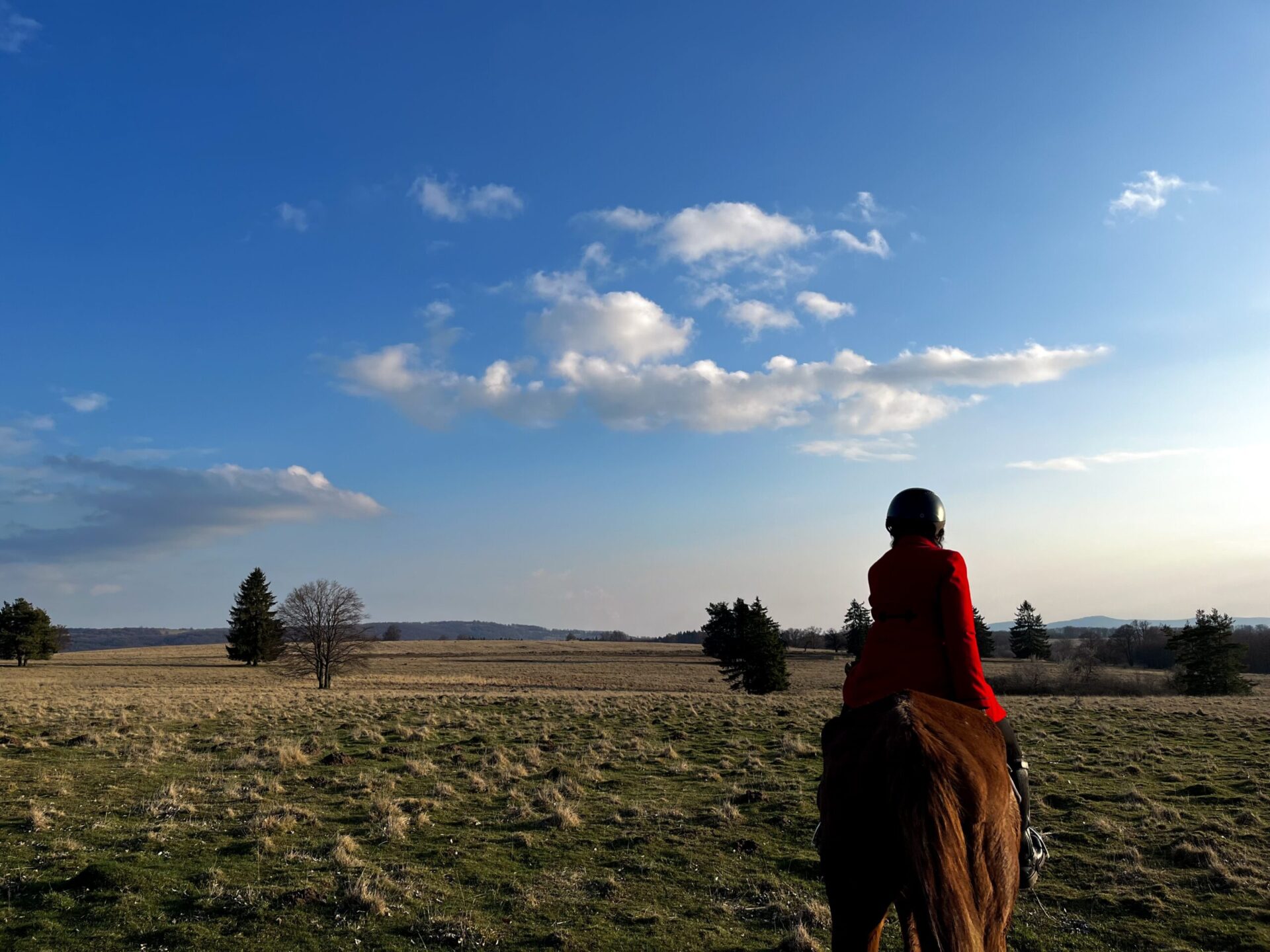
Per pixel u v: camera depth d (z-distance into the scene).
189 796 12.73
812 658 111.81
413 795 13.28
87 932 7.30
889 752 3.14
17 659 97.25
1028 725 23.50
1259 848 10.19
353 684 64.25
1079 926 7.96
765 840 10.77
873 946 3.36
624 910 8.27
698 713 27.27
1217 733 21.42
